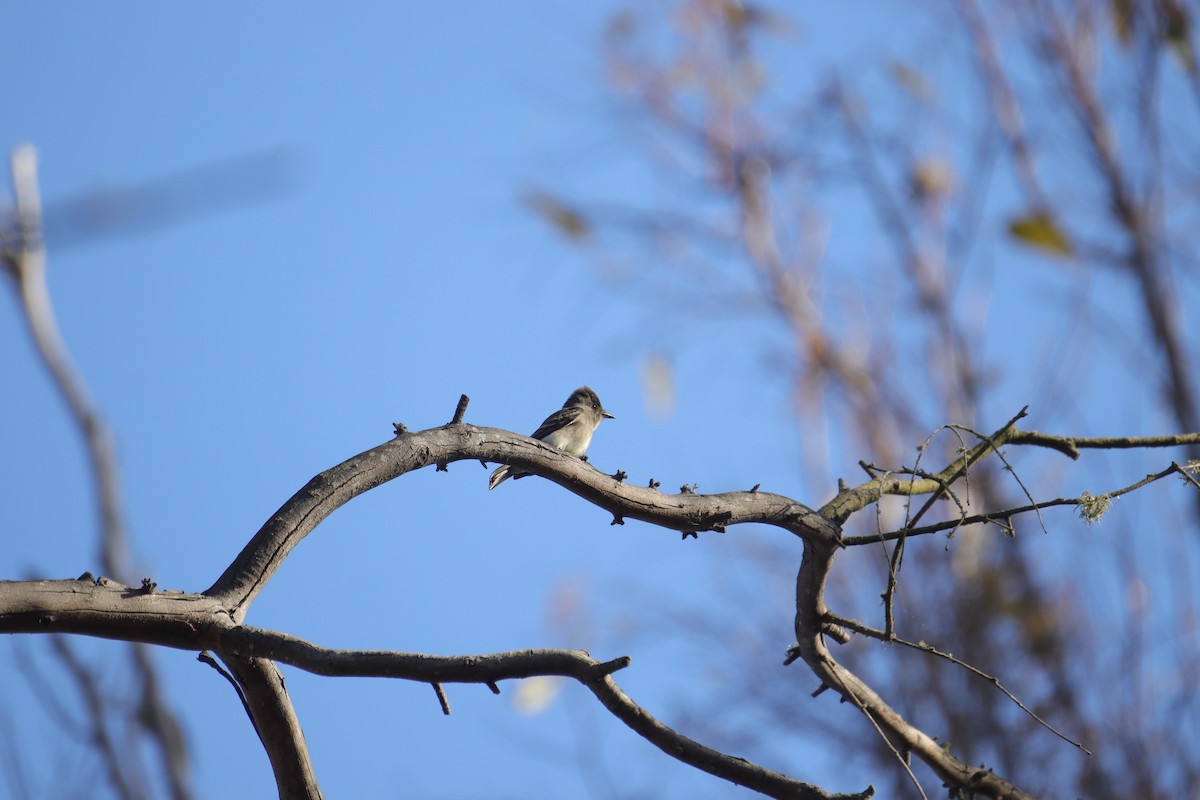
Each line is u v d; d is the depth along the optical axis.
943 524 7.74
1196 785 13.62
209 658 6.43
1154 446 9.32
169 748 15.18
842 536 7.79
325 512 6.47
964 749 14.48
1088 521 7.76
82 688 13.54
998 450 8.20
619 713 6.09
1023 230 17.34
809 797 6.14
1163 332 17.92
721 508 7.51
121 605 5.72
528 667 6.01
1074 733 14.29
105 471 17.31
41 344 17.27
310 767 6.68
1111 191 18.92
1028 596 15.34
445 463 6.99
